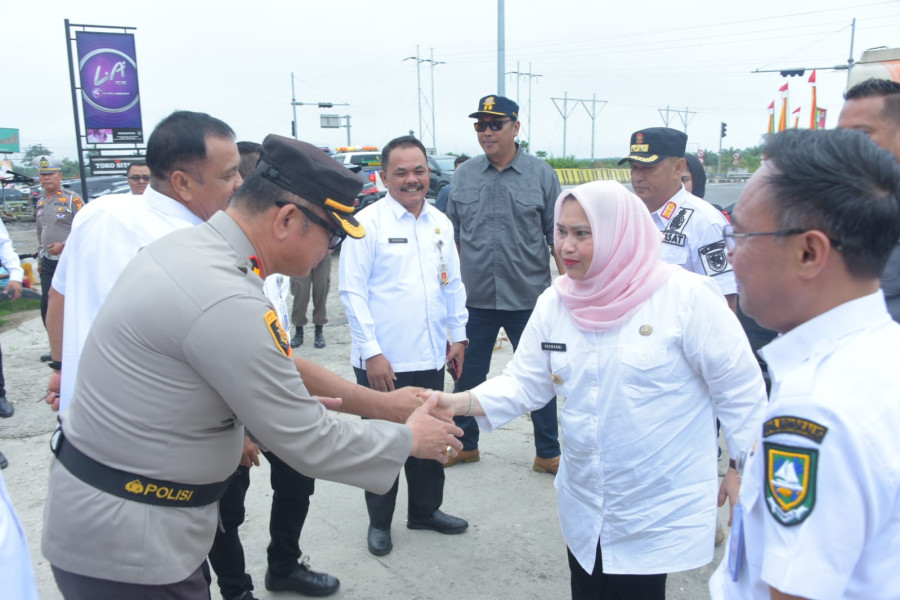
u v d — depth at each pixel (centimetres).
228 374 148
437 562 304
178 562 158
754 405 182
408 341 315
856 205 95
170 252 156
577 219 188
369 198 1283
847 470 88
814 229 98
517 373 215
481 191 387
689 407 189
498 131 373
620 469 190
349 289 307
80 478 153
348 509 356
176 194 220
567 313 201
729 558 115
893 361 93
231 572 257
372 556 310
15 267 527
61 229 636
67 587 158
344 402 225
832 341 100
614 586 207
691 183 427
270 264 171
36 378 587
